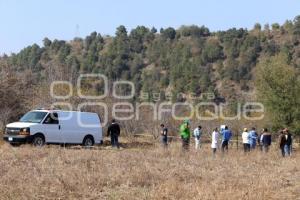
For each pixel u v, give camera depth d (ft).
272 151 190.60
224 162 136.77
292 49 622.95
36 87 259.39
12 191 76.89
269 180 99.09
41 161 118.01
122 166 113.70
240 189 86.58
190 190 83.92
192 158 143.95
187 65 581.94
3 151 137.80
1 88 223.51
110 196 79.46
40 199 74.54
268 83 282.97
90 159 124.36
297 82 279.90
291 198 82.74
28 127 171.63
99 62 617.62
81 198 77.51
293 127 275.18
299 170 123.34
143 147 201.05
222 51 648.79
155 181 94.68
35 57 589.32
